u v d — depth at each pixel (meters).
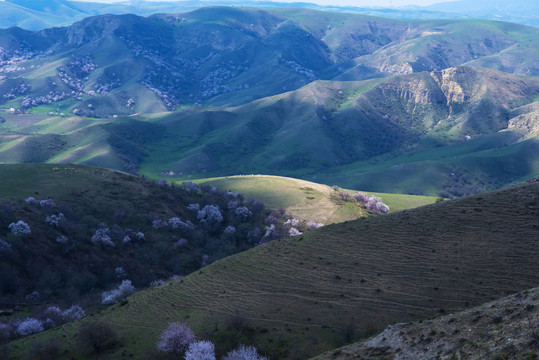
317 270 42.72
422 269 37.16
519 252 34.91
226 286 44.91
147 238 106.69
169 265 98.00
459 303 31.25
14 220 88.12
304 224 138.62
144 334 38.50
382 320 31.70
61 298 72.62
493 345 16.56
